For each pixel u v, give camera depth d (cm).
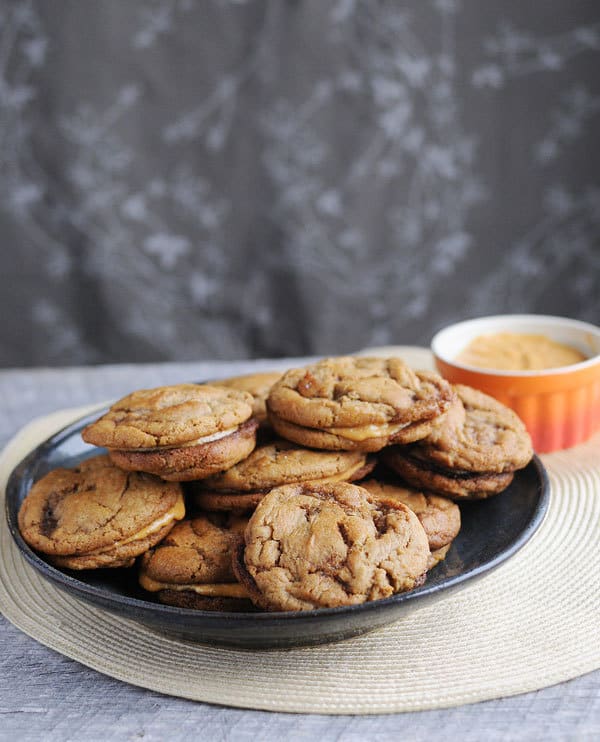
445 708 49
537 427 67
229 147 108
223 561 53
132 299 114
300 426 56
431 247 115
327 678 50
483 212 114
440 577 53
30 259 110
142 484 56
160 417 54
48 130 104
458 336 73
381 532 51
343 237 113
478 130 110
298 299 115
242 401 57
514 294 118
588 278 117
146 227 110
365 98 107
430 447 57
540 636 52
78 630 54
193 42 102
